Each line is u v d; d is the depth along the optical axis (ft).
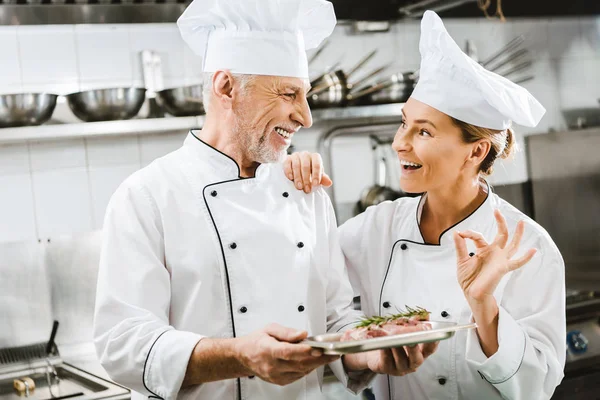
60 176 11.07
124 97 10.27
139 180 5.59
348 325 5.79
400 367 5.09
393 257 6.16
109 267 5.31
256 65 5.50
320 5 5.91
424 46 5.74
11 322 10.67
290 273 5.63
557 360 5.50
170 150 11.80
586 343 10.84
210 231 5.50
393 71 13.26
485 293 5.14
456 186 5.85
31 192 10.91
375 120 13.11
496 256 5.14
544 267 5.65
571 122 14.80
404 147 5.74
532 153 14.11
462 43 13.83
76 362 10.69
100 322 5.21
